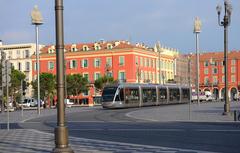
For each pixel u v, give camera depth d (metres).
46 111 57.44
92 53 106.69
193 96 91.88
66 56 109.44
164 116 35.12
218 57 143.88
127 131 22.44
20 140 19.14
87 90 99.69
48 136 20.73
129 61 102.31
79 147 15.96
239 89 111.94
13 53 115.62
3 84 25.31
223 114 34.00
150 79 109.06
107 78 96.56
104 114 42.38
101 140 18.39
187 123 27.25
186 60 119.50
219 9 32.78
